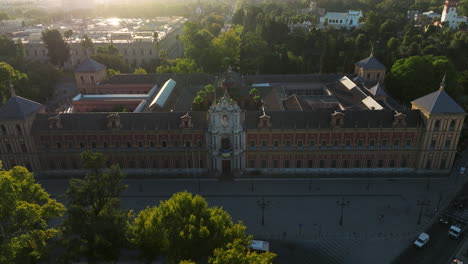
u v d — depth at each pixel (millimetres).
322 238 93750
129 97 163375
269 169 122812
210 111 114188
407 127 115062
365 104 142750
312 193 112375
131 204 109125
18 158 122438
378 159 120438
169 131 117750
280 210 104938
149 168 123375
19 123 116625
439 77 170000
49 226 99188
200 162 122438
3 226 67375
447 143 116375
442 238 92938
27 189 77312
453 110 111625
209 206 106938
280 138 118438
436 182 116938
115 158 122062
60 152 121375
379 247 90500
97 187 71688
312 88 183750
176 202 76938
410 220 99875
